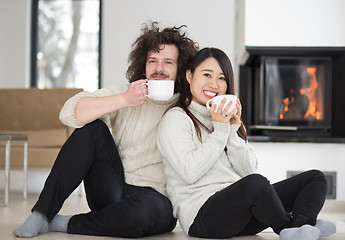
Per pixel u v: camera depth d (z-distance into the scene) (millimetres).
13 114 4570
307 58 3973
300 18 3852
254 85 4457
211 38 5367
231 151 1920
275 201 1729
